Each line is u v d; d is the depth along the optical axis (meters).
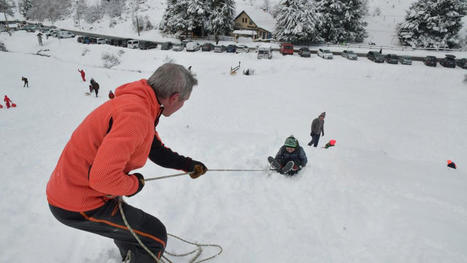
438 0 40.84
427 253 2.73
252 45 41.19
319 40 41.28
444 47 41.53
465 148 13.53
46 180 4.84
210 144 6.02
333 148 6.44
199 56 33.50
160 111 1.64
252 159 5.16
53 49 40.38
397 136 14.68
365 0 59.12
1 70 26.92
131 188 1.49
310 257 2.74
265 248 2.83
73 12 73.31
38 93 20.47
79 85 24.06
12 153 6.50
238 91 22.52
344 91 23.39
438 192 4.21
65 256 2.68
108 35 54.00
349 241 2.99
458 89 25.17
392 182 4.47
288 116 16.67
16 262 2.60
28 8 76.19
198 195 3.80
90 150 1.46
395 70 28.92
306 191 4.00
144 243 1.89
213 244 2.83
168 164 2.17
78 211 1.58
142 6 67.56
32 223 3.28
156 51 36.19
